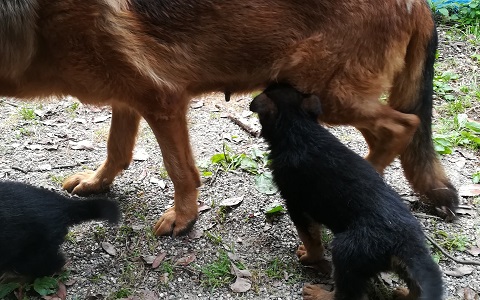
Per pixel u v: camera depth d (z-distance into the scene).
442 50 1.86
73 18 0.98
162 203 1.26
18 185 1.05
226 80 1.12
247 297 1.03
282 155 1.04
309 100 1.08
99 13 0.98
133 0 1.01
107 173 1.26
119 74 1.03
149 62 1.04
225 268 1.08
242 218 1.21
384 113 1.14
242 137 1.50
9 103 1.62
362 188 0.97
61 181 1.32
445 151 1.41
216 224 1.20
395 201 0.96
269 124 1.07
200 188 1.30
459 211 1.22
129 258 1.11
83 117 1.58
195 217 1.17
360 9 1.06
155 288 1.05
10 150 1.42
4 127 1.51
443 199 1.19
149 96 1.06
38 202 1.03
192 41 1.06
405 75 1.19
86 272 1.08
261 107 1.07
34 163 1.38
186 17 1.04
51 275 1.05
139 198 1.27
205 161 1.39
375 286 1.03
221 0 1.04
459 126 1.50
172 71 1.06
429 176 1.20
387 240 0.90
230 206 1.24
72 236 1.15
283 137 1.05
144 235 1.16
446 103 1.62
